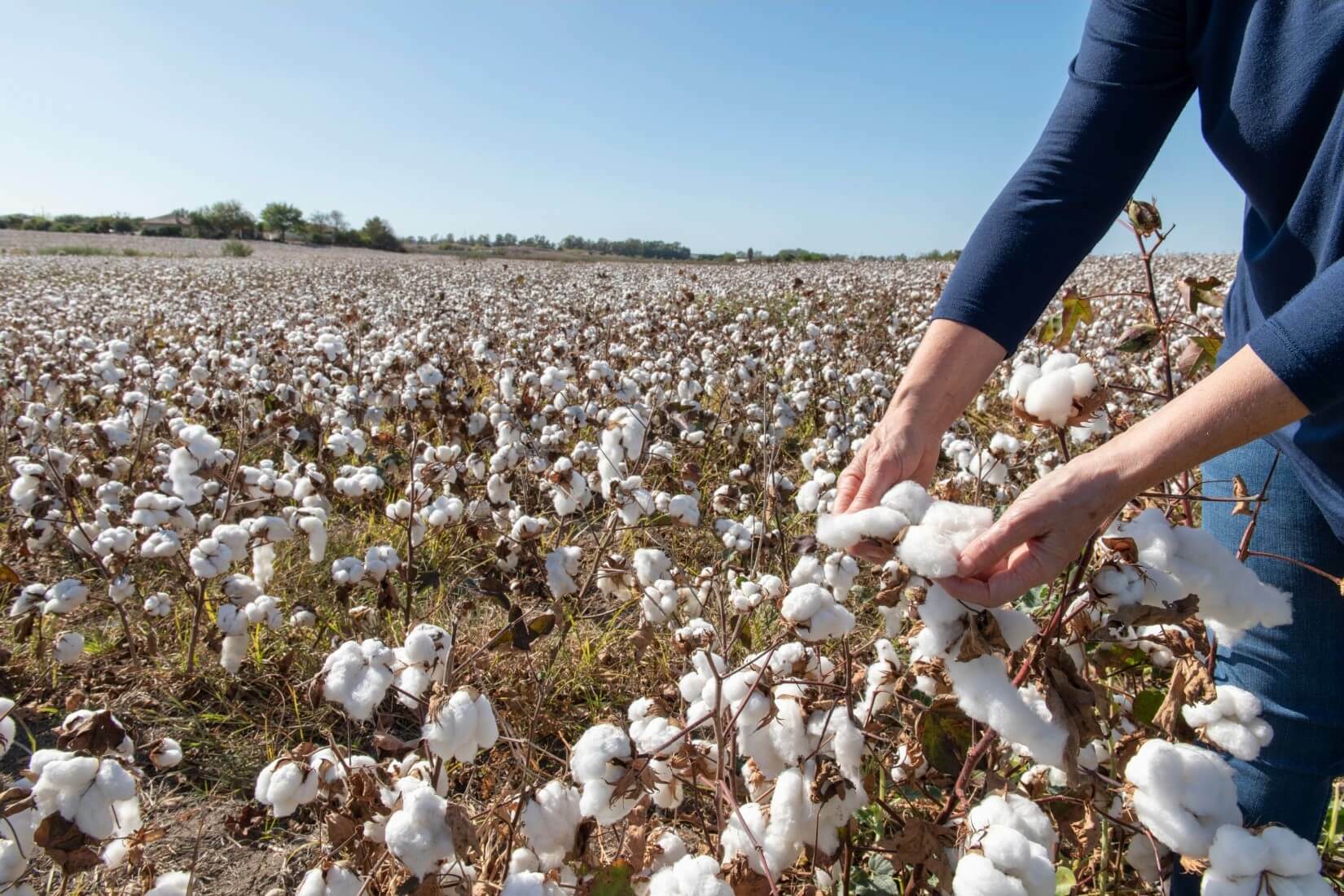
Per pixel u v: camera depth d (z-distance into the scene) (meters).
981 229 1.53
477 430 4.00
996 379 5.54
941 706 1.36
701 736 1.69
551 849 1.41
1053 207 1.47
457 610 2.64
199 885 2.04
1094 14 1.55
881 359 6.97
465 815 1.29
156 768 2.40
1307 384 0.98
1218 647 1.68
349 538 3.71
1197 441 1.01
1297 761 1.55
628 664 2.80
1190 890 1.47
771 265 33.84
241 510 3.42
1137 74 1.46
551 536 3.42
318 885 1.47
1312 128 1.26
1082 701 1.06
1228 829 1.09
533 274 23.81
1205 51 1.38
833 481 2.70
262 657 2.84
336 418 4.30
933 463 1.48
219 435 5.04
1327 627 1.48
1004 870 1.08
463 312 10.92
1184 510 1.76
